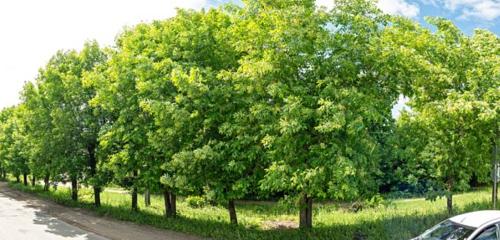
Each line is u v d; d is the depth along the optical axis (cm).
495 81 1598
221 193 1688
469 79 1619
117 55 2170
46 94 2825
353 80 1417
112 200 3416
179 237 1761
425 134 1642
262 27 1501
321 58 1405
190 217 2289
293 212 2722
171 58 1927
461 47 1727
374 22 1476
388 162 1505
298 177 1305
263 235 1673
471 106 1477
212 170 1716
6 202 3388
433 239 997
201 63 1828
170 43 1959
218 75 1555
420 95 1678
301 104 1309
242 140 1534
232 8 1759
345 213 2389
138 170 2227
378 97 1434
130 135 2017
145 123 2011
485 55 1733
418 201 2772
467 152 1677
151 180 2045
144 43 2105
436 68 1582
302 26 1423
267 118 1429
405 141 1534
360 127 1216
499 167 1830
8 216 2553
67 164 2741
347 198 1355
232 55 1808
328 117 1255
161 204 3212
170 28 1994
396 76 1478
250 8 1557
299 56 1397
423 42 1609
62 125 2689
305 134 1377
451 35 1778
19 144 4197
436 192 1730
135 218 2242
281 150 1389
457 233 974
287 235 1641
